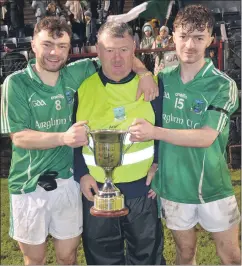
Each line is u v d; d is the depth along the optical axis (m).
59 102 2.86
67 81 2.90
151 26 8.94
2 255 4.40
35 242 2.95
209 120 2.72
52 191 2.90
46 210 2.92
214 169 2.87
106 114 2.79
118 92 2.78
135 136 2.60
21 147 2.80
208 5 10.73
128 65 2.71
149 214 2.89
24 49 9.17
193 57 2.69
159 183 2.96
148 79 2.75
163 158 2.91
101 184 2.88
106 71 2.75
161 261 2.99
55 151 2.89
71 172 2.97
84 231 2.96
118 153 2.72
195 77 2.77
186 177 2.88
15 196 2.96
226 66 7.22
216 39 8.20
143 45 8.91
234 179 5.98
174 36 2.79
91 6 9.58
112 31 2.63
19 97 2.80
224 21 9.48
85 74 2.96
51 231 3.00
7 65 8.32
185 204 2.92
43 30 2.69
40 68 2.83
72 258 3.08
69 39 2.76
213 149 2.87
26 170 2.92
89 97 2.82
